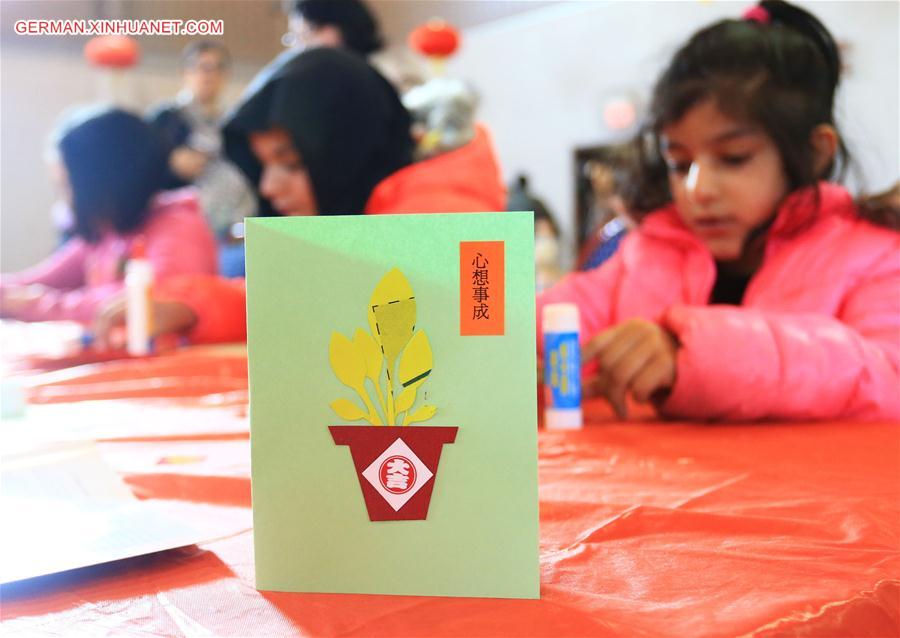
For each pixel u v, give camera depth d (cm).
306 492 48
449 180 178
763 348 101
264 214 195
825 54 127
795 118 121
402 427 47
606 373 108
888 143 323
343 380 47
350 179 176
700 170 126
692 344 101
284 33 532
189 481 74
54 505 61
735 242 131
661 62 141
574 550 54
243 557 54
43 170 608
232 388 139
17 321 276
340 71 172
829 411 102
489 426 46
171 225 281
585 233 486
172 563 53
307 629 43
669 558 52
